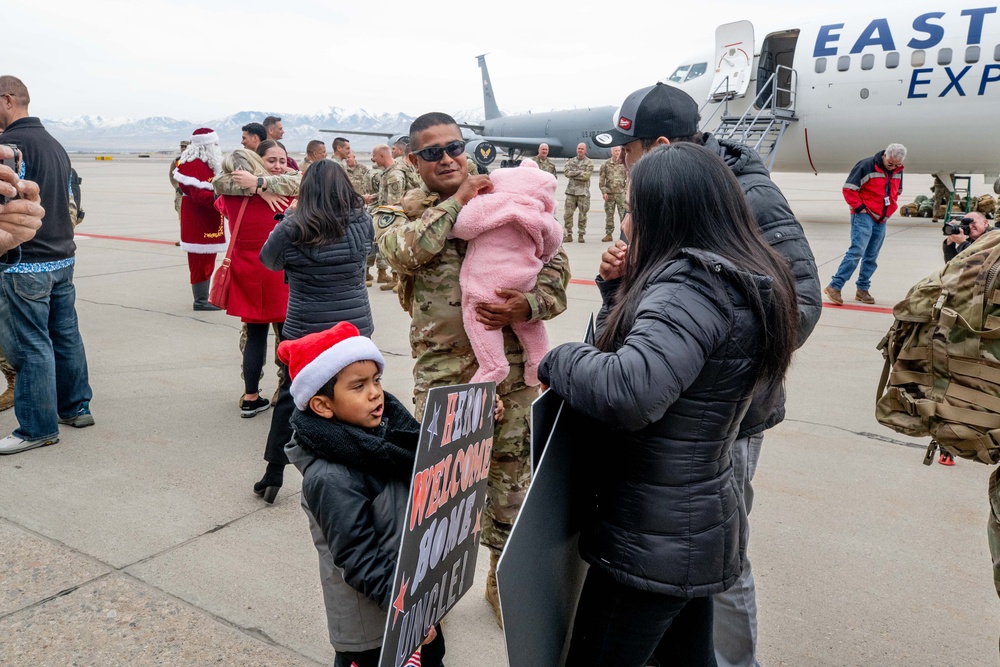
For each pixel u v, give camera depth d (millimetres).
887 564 2963
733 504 1579
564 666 1673
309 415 1643
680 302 1376
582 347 1461
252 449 4156
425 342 2447
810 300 1951
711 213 1477
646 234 1531
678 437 1457
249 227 4277
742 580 2076
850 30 13508
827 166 14789
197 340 6395
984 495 3557
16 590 2766
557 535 1538
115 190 26891
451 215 2227
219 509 3453
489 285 2260
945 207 15086
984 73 12164
